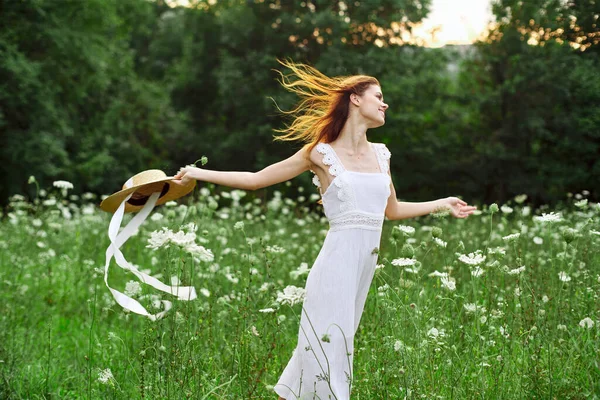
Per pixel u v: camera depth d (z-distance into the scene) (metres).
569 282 4.88
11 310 5.78
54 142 23.86
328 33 25.73
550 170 23.33
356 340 4.66
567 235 4.52
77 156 25.70
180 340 3.96
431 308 4.39
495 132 25.38
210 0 31.89
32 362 5.18
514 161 24.84
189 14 32.44
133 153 29.45
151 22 38.38
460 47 27.27
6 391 4.47
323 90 4.06
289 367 3.93
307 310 3.85
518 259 4.40
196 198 11.45
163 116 32.47
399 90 25.86
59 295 7.16
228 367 4.36
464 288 4.93
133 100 31.30
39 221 8.16
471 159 26.00
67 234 9.92
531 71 22.67
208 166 30.38
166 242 3.63
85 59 25.95
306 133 4.12
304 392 3.79
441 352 4.17
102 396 4.42
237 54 30.00
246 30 27.97
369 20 26.31
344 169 3.88
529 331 4.04
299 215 10.77
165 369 3.86
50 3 24.53
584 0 20.16
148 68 37.75
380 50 26.61
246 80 27.12
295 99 25.23
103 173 28.30
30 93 23.36
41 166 23.50
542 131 22.91
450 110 27.69
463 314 4.71
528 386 3.84
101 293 7.34
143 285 4.76
